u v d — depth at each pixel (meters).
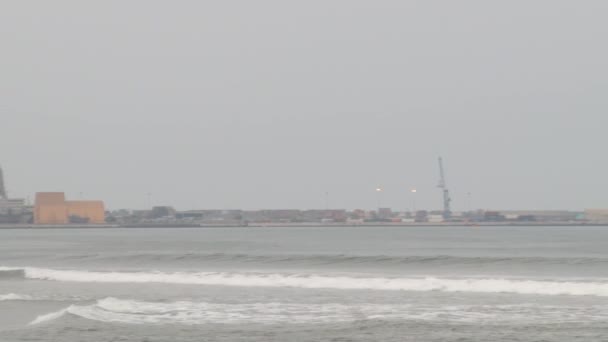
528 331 149.75
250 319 166.00
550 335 145.75
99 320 165.38
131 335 149.62
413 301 191.75
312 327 156.00
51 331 154.00
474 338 143.88
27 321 167.25
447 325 156.62
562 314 169.25
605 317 164.62
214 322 162.75
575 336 144.50
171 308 181.00
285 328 155.25
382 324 157.88
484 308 178.88
